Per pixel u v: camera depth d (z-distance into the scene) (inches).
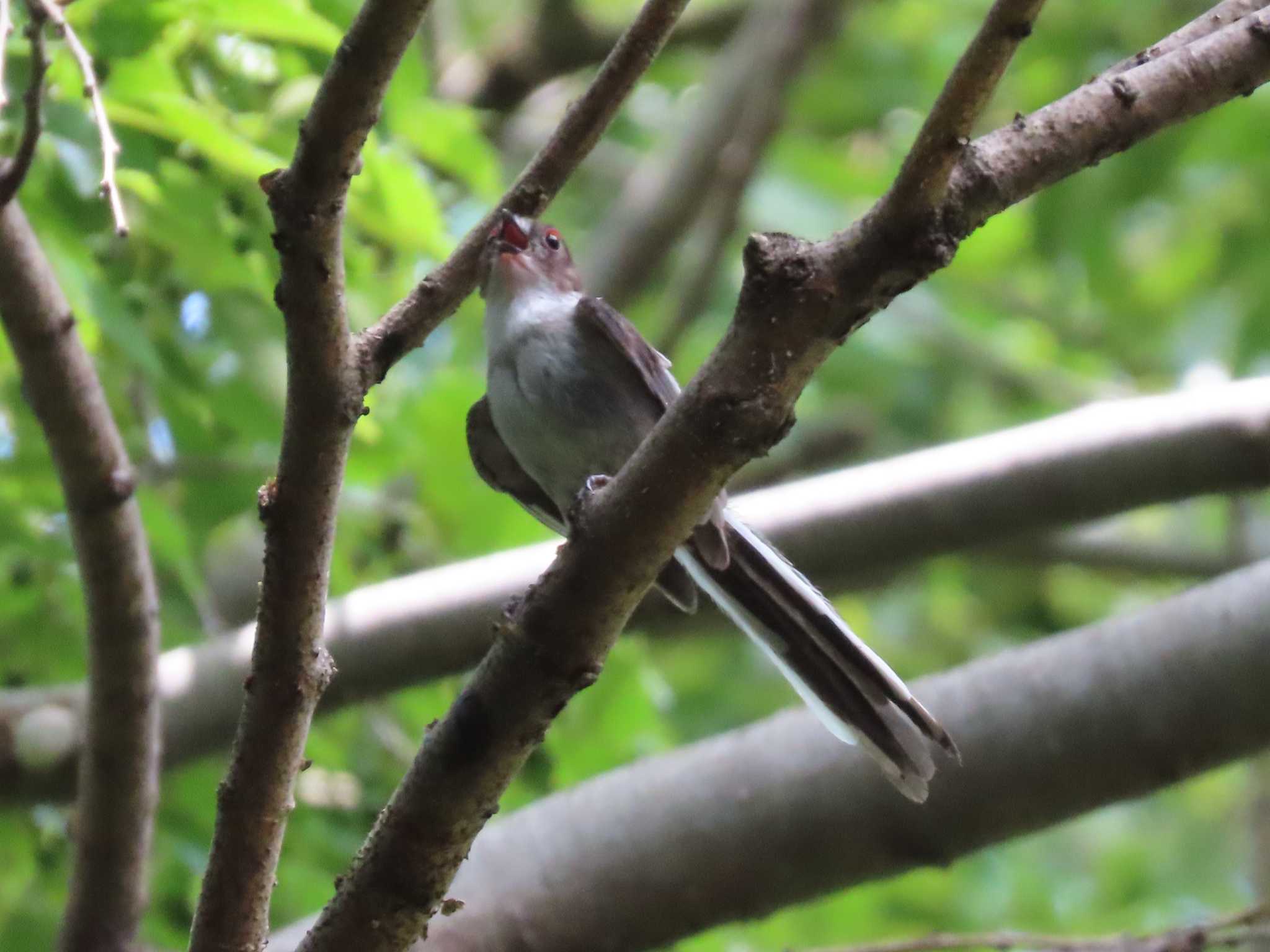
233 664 346.6
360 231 352.8
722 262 657.0
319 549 196.1
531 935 280.2
